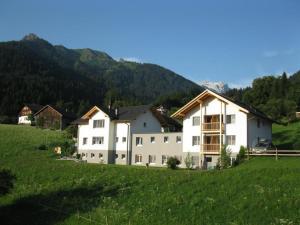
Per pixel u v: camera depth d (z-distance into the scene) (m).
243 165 50.19
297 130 85.81
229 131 59.19
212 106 61.47
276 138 80.69
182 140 64.50
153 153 69.31
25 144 85.00
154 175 46.88
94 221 35.69
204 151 60.84
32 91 186.62
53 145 85.31
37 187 50.56
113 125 77.00
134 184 44.59
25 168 61.56
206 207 34.66
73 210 39.69
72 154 79.50
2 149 78.44
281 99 127.38
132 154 73.00
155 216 34.59
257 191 36.25
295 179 38.28
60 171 57.09
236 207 33.53
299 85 143.38
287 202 32.88
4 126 118.12
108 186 45.75
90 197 43.12
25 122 147.00
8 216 41.28
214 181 40.91
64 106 185.75
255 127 60.75
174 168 57.81
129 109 80.44
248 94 148.38
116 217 35.75
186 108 63.59
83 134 80.75
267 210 31.92
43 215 40.16
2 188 43.75
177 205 36.25
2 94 175.62
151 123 79.56
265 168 43.19
